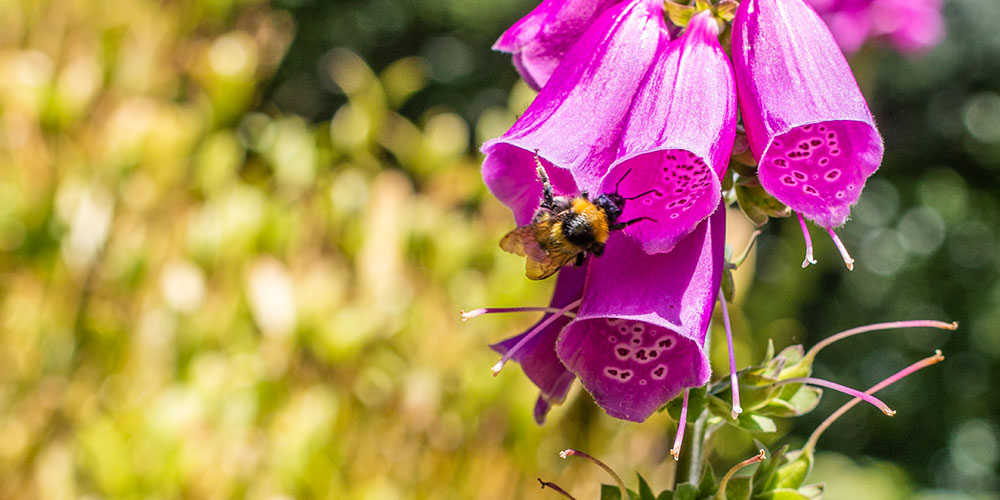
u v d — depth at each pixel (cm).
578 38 51
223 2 89
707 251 49
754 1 49
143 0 87
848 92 48
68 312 82
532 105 50
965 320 238
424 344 83
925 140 249
